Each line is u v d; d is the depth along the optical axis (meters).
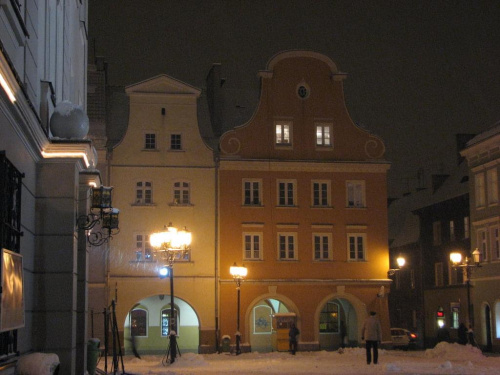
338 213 52.03
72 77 24.11
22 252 15.16
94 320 47.81
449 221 62.06
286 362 37.16
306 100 52.56
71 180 17.23
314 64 52.91
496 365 33.50
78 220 18.09
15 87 12.34
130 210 49.44
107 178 49.53
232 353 46.12
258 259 50.47
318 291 51.12
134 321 50.62
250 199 51.00
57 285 16.94
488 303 51.69
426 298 65.38
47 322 16.80
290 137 52.16
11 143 13.47
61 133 17.44
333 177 52.25
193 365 34.38
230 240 50.28
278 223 51.06
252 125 51.69
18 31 13.42
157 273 49.00
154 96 50.66
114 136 51.41
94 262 48.38
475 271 53.34
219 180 50.72
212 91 54.94
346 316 53.31
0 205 12.28
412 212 67.94
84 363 20.56
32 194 16.55
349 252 51.91
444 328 61.41
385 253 52.28
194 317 51.25
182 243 33.12
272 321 51.03
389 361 36.12
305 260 51.16
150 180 50.00
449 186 64.81
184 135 50.69
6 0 12.04
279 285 50.47
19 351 14.34
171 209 49.88
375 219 52.47
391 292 73.00
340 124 52.78
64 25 21.62
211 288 49.59
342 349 45.56
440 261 63.28
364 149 52.91
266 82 52.25
